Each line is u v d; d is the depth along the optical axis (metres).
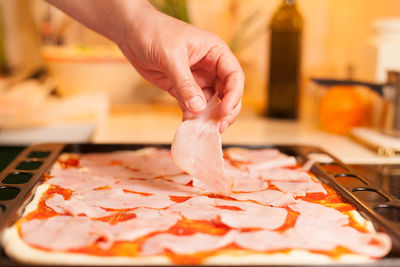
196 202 0.61
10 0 1.51
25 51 1.56
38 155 0.90
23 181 0.75
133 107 1.40
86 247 0.51
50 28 1.46
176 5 1.12
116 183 0.67
